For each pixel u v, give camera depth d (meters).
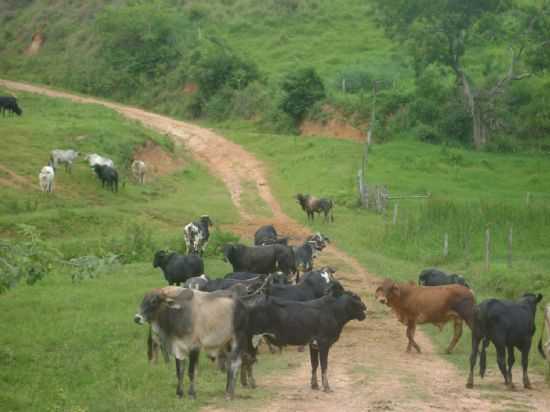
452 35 56.97
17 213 34.91
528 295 15.55
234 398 13.20
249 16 89.69
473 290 25.59
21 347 16.48
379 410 12.49
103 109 61.34
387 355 17.83
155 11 82.50
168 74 77.62
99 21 83.25
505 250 31.75
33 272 13.02
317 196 44.09
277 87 68.81
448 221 34.28
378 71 69.06
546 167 50.91
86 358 15.72
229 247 22.95
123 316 19.36
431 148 54.75
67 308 20.39
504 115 59.59
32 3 105.06
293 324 13.77
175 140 58.88
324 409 12.54
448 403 13.21
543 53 55.50
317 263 30.09
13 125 49.62
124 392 13.34
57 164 41.41
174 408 12.34
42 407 12.60
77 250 28.00
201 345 13.12
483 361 14.90
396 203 41.62
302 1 90.75
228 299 13.34
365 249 33.25
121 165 46.00
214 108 70.19
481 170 49.75
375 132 58.81
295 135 62.34
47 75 85.12
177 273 22.28
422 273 22.08
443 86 62.34
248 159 54.53
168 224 36.38
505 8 57.06
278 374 15.32
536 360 17.61
